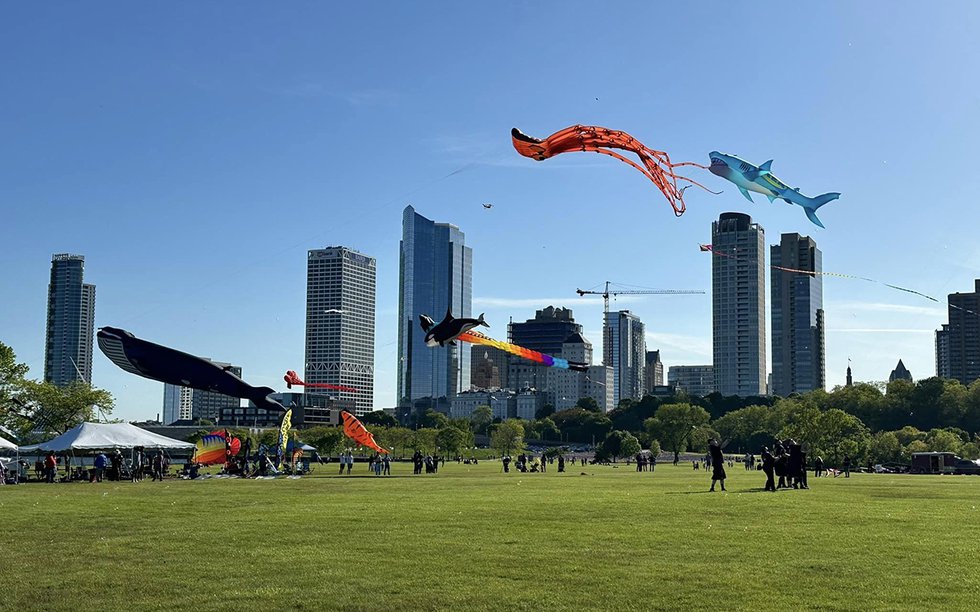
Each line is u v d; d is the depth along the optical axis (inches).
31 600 927.7
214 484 3139.8
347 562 1135.0
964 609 864.3
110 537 1400.1
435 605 893.2
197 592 959.6
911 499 2199.8
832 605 881.5
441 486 2984.7
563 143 1583.4
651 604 890.1
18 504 2092.8
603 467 6422.2
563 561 1134.4
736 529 1467.8
